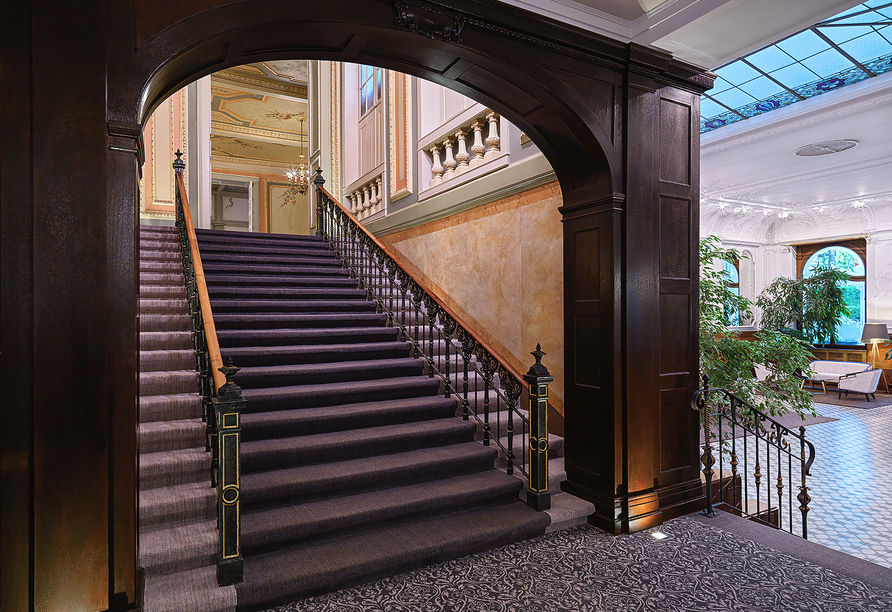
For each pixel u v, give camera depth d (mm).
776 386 5832
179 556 3076
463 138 6996
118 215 2547
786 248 14391
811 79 6582
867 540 4898
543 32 3715
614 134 4109
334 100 11641
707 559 3604
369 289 7066
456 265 7004
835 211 13078
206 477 3789
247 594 2924
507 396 4555
